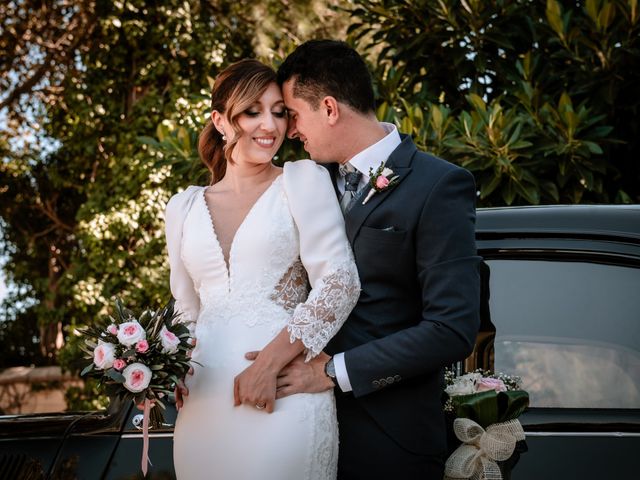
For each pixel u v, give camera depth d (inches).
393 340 83.5
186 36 363.9
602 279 87.4
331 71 90.7
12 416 104.5
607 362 85.3
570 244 89.2
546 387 86.7
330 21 350.9
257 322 86.5
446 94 226.7
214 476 83.6
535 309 88.9
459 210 85.3
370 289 88.0
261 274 87.7
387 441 85.9
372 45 234.1
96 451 91.9
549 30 209.2
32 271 434.0
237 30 372.2
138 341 79.7
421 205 85.4
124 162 354.3
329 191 90.0
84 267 358.0
